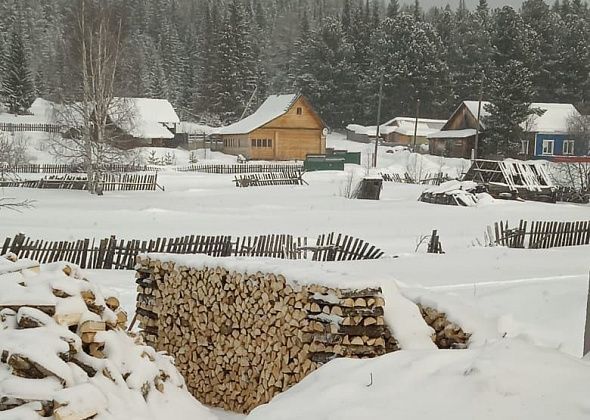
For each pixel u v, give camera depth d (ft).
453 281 40.29
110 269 50.01
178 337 27.94
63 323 17.71
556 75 281.74
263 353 24.20
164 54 406.21
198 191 125.29
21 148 168.86
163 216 84.84
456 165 191.01
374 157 191.83
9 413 15.23
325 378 16.47
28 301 17.67
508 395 13.52
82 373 16.94
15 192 115.85
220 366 26.09
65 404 15.49
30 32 425.69
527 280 40.91
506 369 14.29
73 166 149.18
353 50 312.50
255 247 54.08
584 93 276.21
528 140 210.38
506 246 63.26
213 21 386.73
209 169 181.16
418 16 359.66
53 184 127.24
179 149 239.71
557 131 210.59
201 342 26.84
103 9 136.05
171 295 28.35
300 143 229.45
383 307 21.59
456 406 13.47
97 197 113.50
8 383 15.71
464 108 220.43
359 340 21.07
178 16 486.38
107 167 125.80
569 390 13.52
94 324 18.33
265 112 236.02
